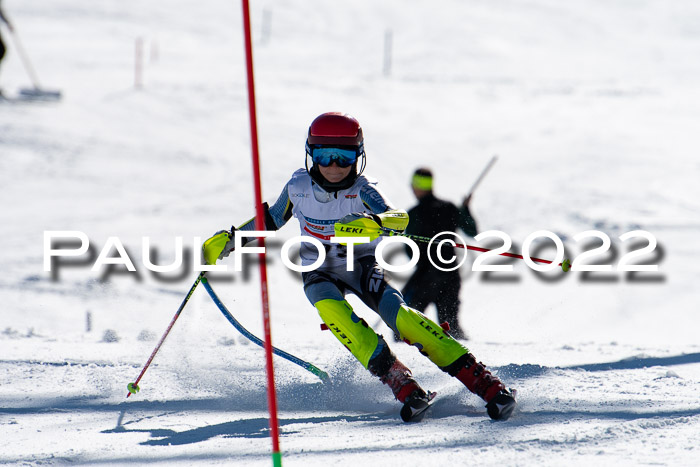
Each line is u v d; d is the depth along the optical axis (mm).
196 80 140500
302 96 122000
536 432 10469
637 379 14922
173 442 10891
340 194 13664
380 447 10008
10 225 57562
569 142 91938
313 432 11359
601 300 37531
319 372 14617
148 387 15086
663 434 10133
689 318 34219
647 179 73188
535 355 19297
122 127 97938
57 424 12172
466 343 23062
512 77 159625
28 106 103938
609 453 9219
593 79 152750
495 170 78625
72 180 73812
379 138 94062
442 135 97125
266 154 87562
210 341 21812
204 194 70312
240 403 13805
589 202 64500
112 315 33875
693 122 104312
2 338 22703
